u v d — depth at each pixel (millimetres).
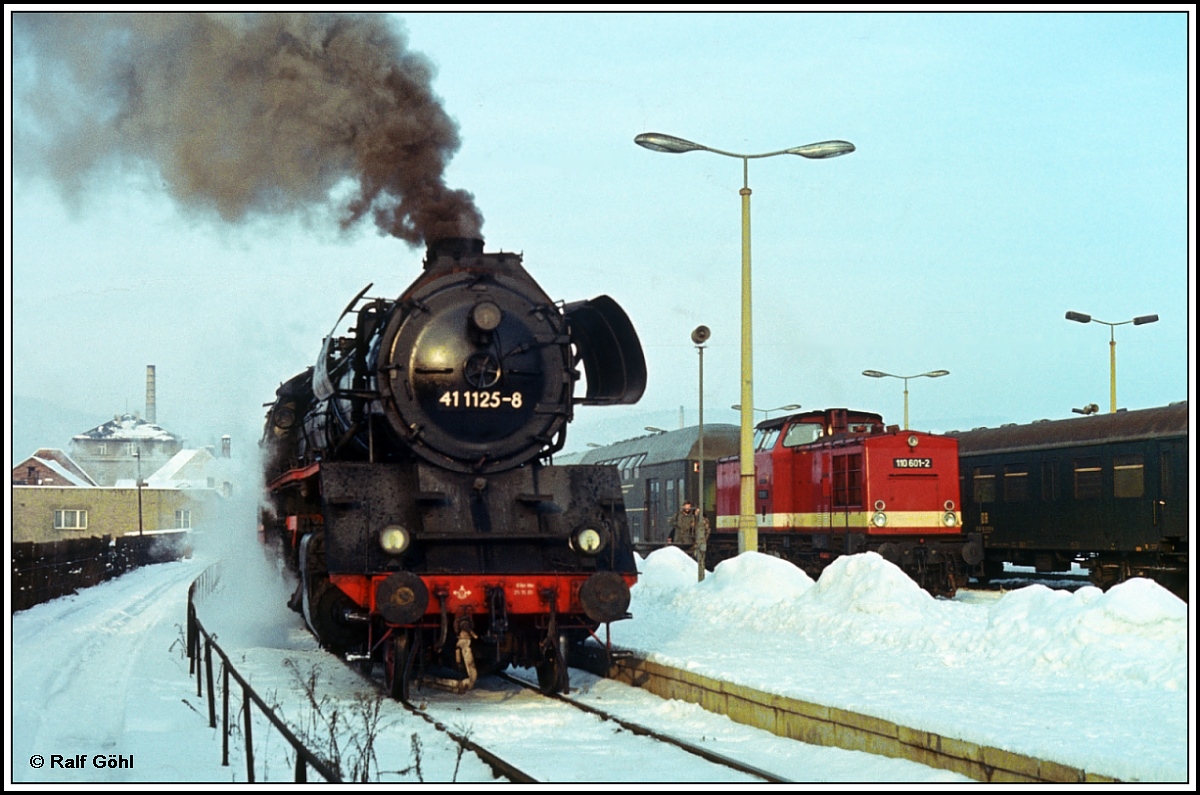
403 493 12039
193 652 14164
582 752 9398
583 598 11469
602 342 13523
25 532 67812
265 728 10492
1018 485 25969
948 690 9797
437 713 11211
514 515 12227
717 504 31750
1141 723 8258
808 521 26719
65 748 9625
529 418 12562
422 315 12367
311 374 17375
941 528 24406
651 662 12234
